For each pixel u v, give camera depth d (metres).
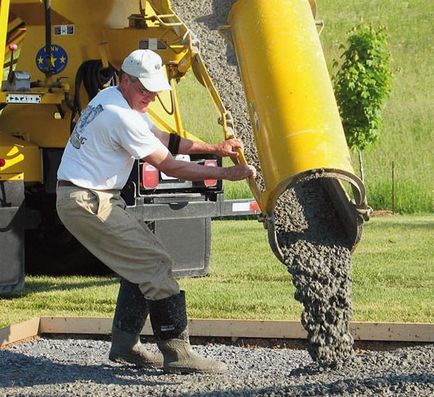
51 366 10.23
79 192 9.15
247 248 19.98
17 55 15.23
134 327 9.98
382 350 11.23
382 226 23.72
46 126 15.02
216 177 9.27
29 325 11.94
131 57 9.15
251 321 11.66
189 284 15.45
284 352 11.30
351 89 25.91
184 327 9.59
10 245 14.12
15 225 14.17
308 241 9.33
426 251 19.52
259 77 9.22
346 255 9.30
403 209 28.34
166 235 15.70
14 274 14.16
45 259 16.55
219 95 10.30
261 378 9.16
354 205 9.12
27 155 14.68
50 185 15.04
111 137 9.09
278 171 8.75
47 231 16.27
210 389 8.52
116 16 14.97
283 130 8.84
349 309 9.12
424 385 8.02
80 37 15.05
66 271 16.64
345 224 9.41
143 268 9.29
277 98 8.98
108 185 9.22
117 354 10.03
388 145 34.03
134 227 9.27
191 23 11.22
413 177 31.47
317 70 9.18
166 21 11.36
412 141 34.38
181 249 15.91
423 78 41.31
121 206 9.36
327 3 49.69
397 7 48.88
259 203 9.14
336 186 9.30
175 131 15.48
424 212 28.22
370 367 8.91
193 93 37.31
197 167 9.27
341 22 47.41
